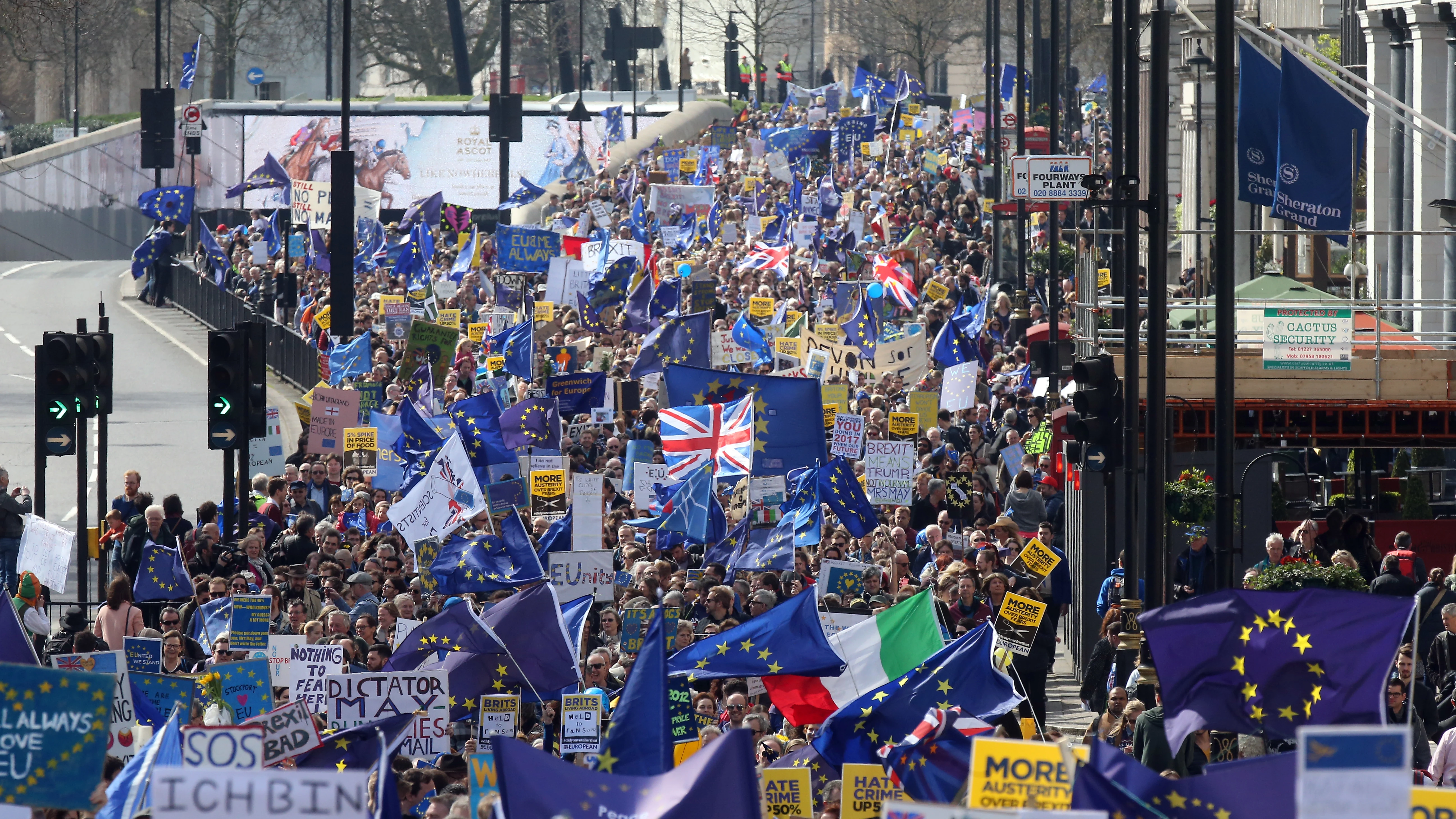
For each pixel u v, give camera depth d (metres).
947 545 64.12
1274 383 76.00
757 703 51.44
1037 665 55.47
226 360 70.69
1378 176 116.81
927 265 147.12
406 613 58.19
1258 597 30.91
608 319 122.19
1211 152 161.25
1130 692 51.38
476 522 65.44
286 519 79.62
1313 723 30.64
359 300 140.50
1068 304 127.69
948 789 32.91
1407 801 17.75
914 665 47.28
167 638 52.19
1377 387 75.50
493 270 160.38
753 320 115.62
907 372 96.81
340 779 20.66
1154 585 52.91
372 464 91.25
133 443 122.12
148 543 63.62
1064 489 78.75
